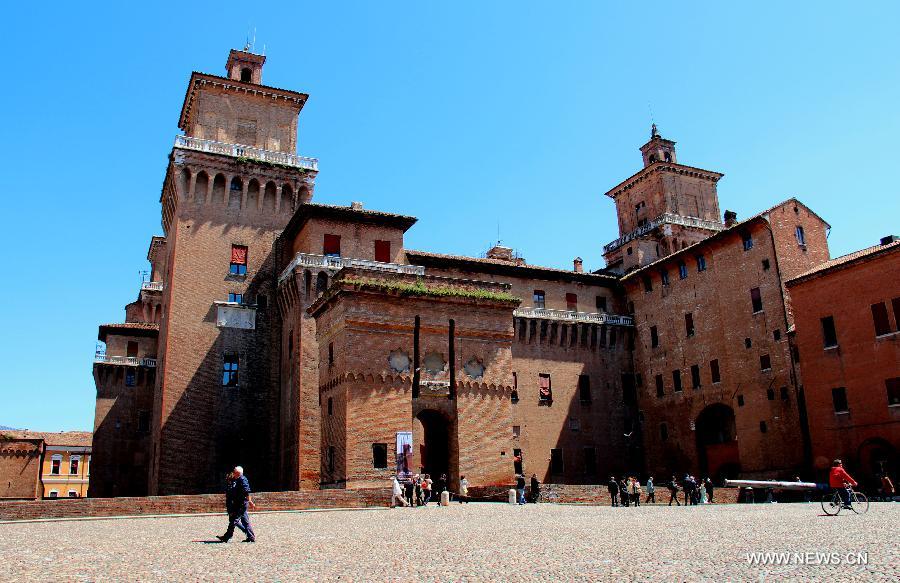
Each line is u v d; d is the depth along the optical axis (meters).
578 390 76.38
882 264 50.94
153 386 82.38
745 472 63.62
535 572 14.48
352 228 66.06
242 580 14.02
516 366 73.38
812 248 66.38
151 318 87.88
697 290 72.12
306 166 73.25
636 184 94.19
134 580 14.12
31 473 82.69
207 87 72.31
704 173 91.88
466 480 47.38
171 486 60.88
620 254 89.31
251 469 64.62
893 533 20.12
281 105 75.38
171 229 71.50
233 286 67.88
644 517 31.06
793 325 61.03
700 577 13.34
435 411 48.69
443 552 18.27
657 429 75.56
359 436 44.78
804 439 58.03
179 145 68.31
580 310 80.31
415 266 66.56
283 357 66.12
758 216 64.12
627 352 80.56
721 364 67.88
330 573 14.84
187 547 20.34
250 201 71.06
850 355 52.38
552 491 48.00
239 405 65.44
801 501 49.75
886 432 49.34
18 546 21.06
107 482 77.75
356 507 41.41
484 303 51.19
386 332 47.56
